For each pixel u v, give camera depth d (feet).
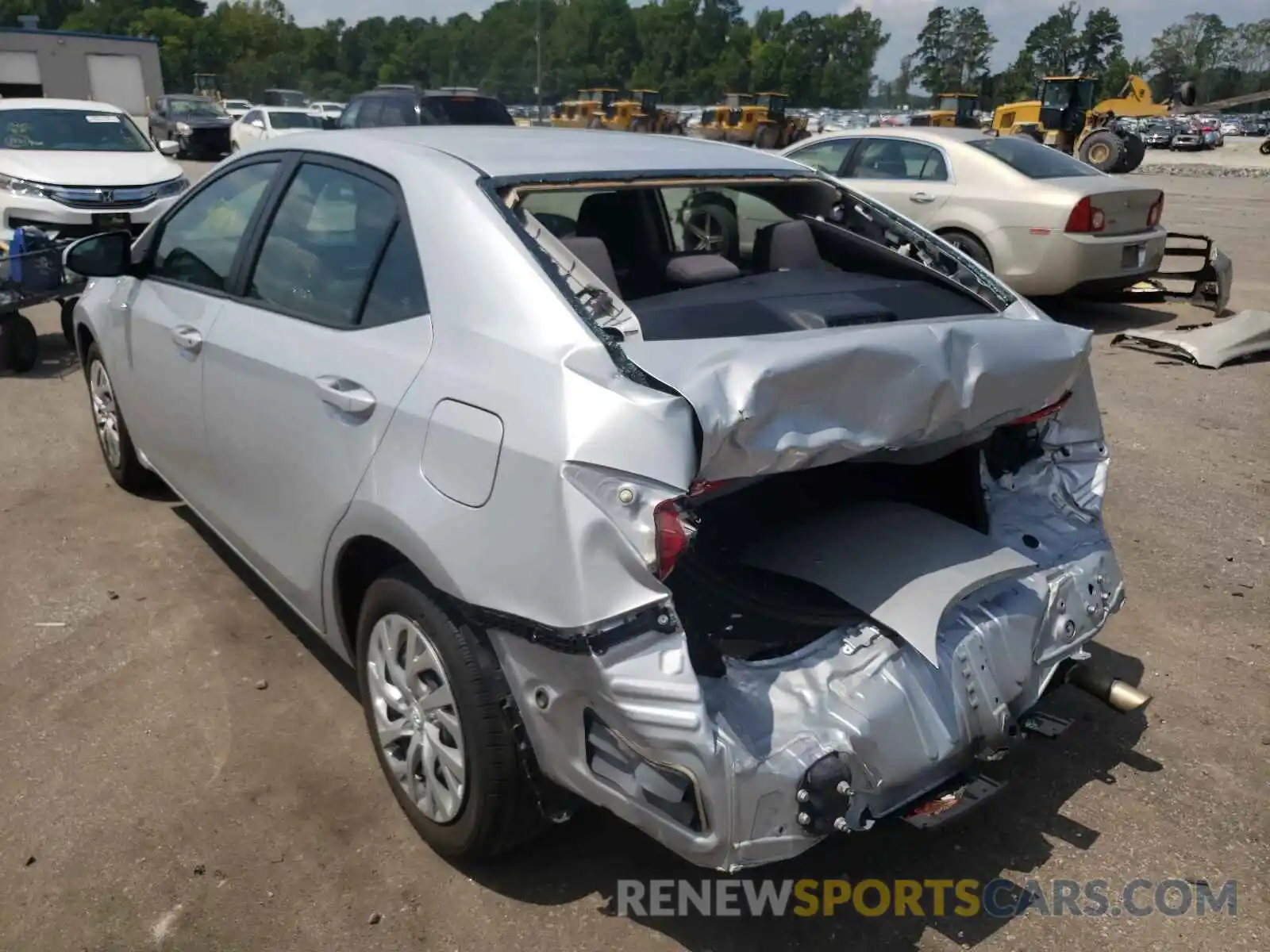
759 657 8.13
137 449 15.23
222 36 335.67
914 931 8.79
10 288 23.12
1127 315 32.17
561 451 7.34
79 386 23.12
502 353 8.13
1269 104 369.71
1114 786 10.61
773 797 7.30
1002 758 8.71
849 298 9.86
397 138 10.72
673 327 8.69
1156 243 30.09
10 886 9.02
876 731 7.87
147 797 10.10
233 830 9.69
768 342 7.93
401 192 9.64
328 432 9.49
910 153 31.71
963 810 8.30
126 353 14.06
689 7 371.56
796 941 8.64
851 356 7.86
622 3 356.79
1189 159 135.13
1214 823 10.11
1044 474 10.82
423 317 8.97
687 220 13.43
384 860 9.38
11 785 10.24
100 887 9.02
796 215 12.76
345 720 11.32
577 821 9.89
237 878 9.14
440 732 8.87
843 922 8.84
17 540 15.23
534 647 7.61
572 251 9.87
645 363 7.69
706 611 8.59
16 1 376.07
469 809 8.63
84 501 16.63
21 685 11.81
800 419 7.75
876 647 8.32
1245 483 18.49
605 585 7.20
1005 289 10.80
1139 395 23.58
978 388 8.70
